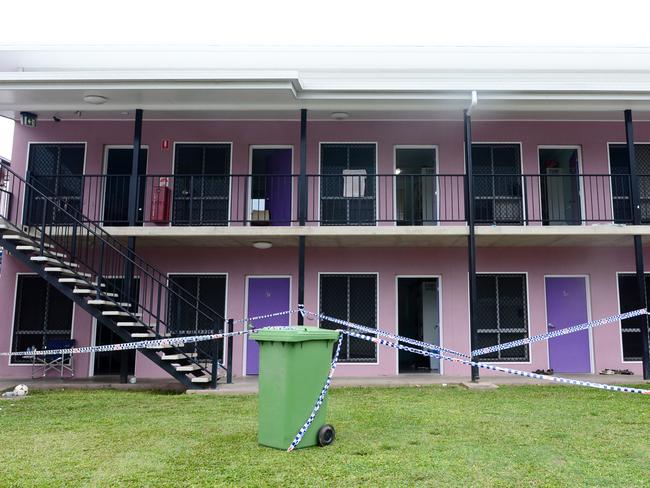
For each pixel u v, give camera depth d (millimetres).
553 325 11641
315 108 10695
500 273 11711
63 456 4938
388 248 11789
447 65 11914
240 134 12086
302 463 4660
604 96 10281
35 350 11406
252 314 11742
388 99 10305
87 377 11234
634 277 11820
